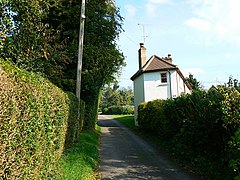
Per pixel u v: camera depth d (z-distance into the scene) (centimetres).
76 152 1159
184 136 1217
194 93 1188
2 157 370
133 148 1591
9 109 388
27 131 471
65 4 2028
